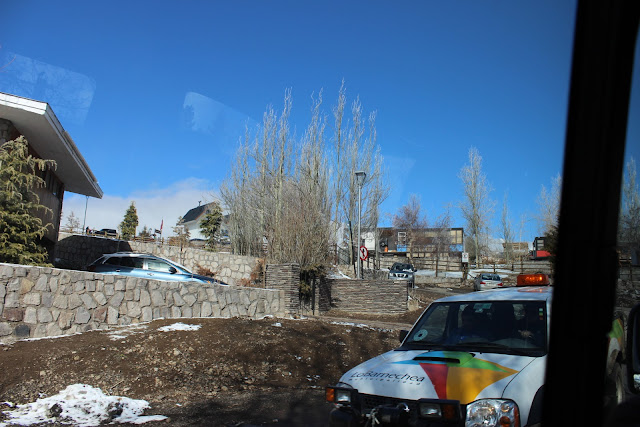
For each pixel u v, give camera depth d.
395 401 3.83
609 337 4.80
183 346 8.83
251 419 6.15
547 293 4.98
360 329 12.52
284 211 19.28
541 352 4.23
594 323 4.86
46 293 8.97
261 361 8.95
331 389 4.17
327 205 28.80
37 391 6.45
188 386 7.44
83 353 7.79
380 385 4.01
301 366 9.13
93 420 5.78
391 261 48.50
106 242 23.69
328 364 9.49
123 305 10.13
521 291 5.18
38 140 15.82
